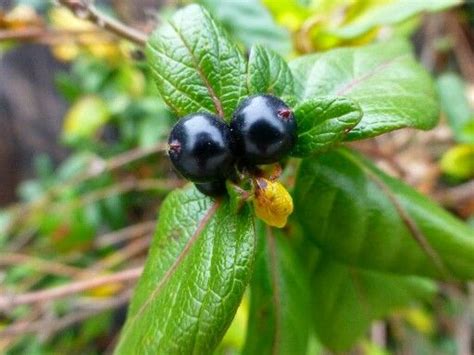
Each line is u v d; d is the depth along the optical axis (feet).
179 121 0.16
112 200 0.54
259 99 0.16
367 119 0.19
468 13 0.52
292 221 0.24
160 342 0.17
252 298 0.23
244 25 0.31
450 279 0.23
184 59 0.19
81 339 0.54
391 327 0.52
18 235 0.59
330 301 0.27
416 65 0.22
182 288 0.17
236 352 0.35
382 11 0.28
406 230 0.23
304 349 0.23
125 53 0.42
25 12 0.35
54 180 0.60
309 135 0.17
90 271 0.45
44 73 0.78
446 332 0.53
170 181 0.50
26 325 0.42
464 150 0.41
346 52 0.22
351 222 0.23
